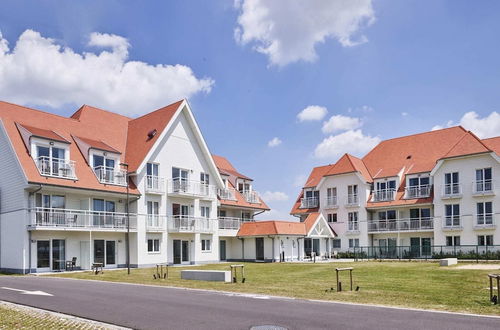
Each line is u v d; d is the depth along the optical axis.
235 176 49.12
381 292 16.12
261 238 42.81
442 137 46.84
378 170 48.53
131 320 11.09
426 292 16.03
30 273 27.33
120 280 21.72
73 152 31.58
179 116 38.66
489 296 14.78
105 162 32.84
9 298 14.76
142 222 34.22
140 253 33.78
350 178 48.62
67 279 22.58
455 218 40.69
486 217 38.97
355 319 10.95
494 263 29.91
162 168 36.50
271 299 14.56
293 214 53.53
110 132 37.19
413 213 44.84
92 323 10.70
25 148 28.36
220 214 45.09
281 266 31.48
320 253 47.38
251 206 47.84
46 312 12.13
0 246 28.86
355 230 47.44
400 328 9.91
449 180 41.50
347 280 20.66
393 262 33.84
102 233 32.06
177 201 37.78
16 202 27.89
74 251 30.34
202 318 11.23
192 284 19.44
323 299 14.55
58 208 29.36
